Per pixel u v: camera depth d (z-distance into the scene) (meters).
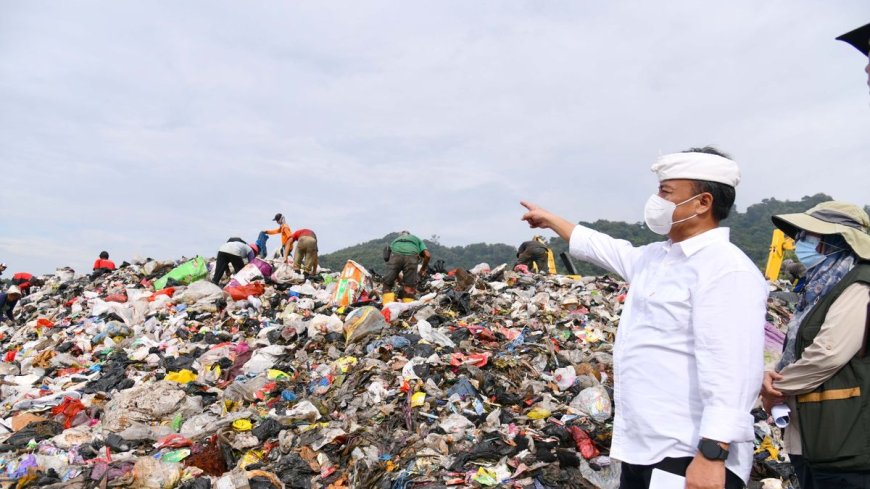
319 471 5.00
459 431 5.28
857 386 2.72
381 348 7.37
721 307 2.42
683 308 2.56
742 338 2.38
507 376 6.54
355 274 11.34
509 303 10.70
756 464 4.78
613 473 4.50
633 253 3.09
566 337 8.52
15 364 9.49
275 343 9.00
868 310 2.70
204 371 7.96
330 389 6.55
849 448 2.70
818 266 3.08
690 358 2.55
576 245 3.39
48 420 6.44
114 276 17.39
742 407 2.35
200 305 11.77
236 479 4.73
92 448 5.52
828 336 2.73
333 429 5.43
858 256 2.85
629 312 2.83
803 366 2.80
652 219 2.73
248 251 14.27
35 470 5.02
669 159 2.67
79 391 7.52
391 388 6.27
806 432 2.85
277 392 6.71
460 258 74.38
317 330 8.95
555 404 5.77
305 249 15.04
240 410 6.34
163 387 6.58
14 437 5.96
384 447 5.15
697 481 2.33
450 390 6.03
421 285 12.95
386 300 10.95
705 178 2.59
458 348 7.57
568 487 4.34
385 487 4.57
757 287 2.46
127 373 8.23
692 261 2.59
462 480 4.50
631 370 2.71
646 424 2.61
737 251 2.53
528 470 4.50
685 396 2.55
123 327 10.29
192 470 4.96
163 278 14.29
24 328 13.01
